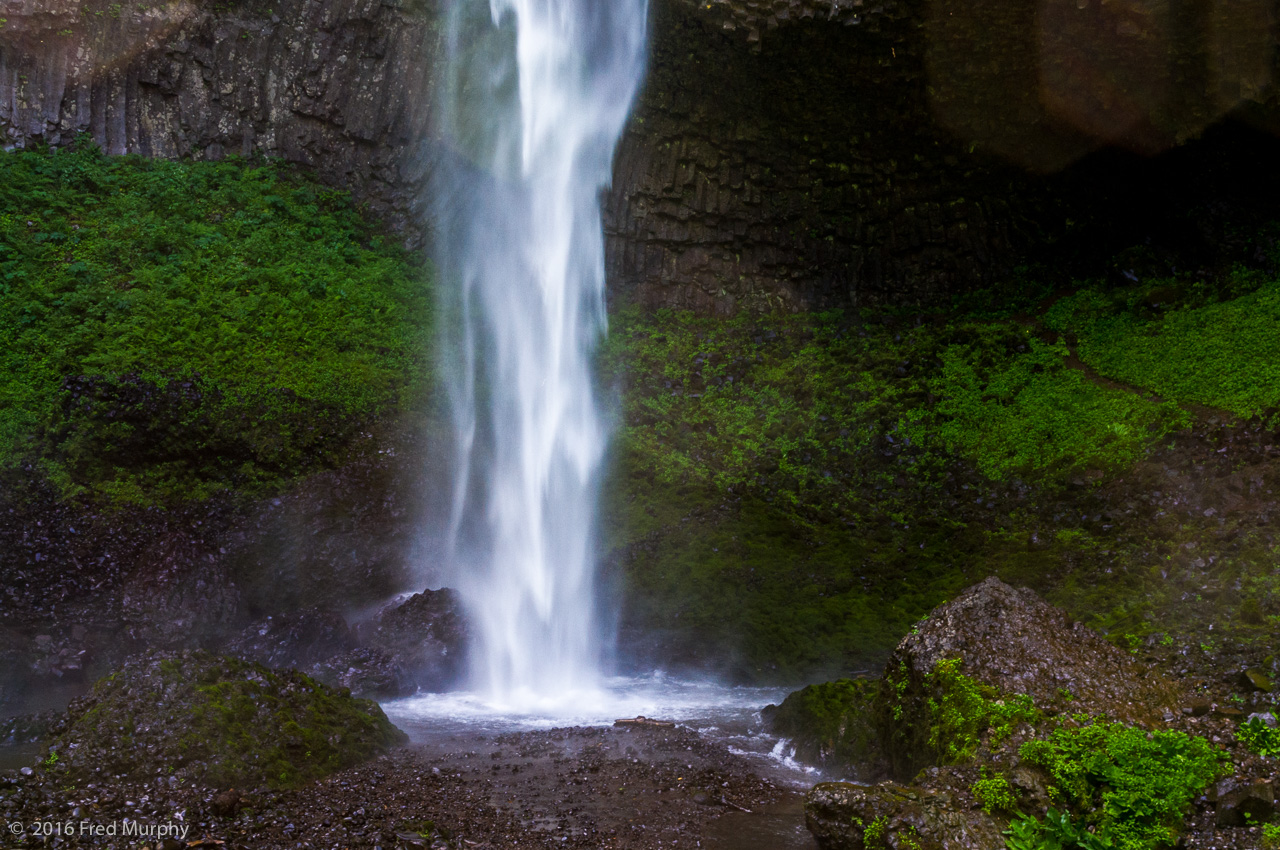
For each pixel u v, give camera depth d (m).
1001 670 5.80
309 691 7.01
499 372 19.02
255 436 14.94
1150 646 7.16
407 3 21.88
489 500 15.63
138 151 20.50
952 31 18.78
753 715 8.99
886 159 22.64
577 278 22.89
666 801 5.89
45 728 7.48
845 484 16.59
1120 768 4.97
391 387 17.06
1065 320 19.86
